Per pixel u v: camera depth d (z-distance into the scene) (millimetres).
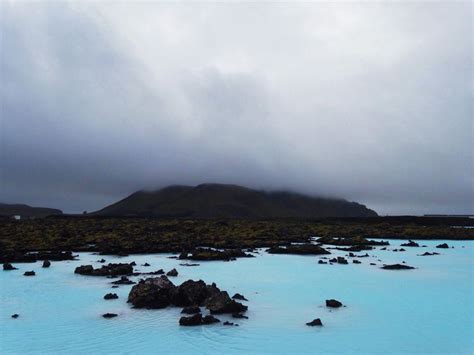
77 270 30312
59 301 22172
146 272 30453
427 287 26219
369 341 16172
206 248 44125
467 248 50188
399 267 33406
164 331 17109
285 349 15328
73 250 43500
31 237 50469
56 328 17719
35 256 37281
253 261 37125
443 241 59594
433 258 40469
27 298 22875
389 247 50188
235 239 53906
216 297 20125
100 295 23406
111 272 29391
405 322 18641
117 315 19297
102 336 16703
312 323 18078
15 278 28453
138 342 16016
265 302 22109
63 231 57438
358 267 34094
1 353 15133
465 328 17844
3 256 36438
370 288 25875
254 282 27594
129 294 21984
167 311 19969
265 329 17422
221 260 37375
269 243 50031
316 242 54938
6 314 19875
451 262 37656
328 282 27734
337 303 21250
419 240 60750
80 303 21703
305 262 36625
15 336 16844
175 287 21609
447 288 25969
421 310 20688
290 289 25422
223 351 15219
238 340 16156
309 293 24359
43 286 25875
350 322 18562
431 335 16984
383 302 22250
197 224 73938
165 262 36188
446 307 21297
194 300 20609
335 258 38500
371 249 47438
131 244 44906
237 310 19859
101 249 43625
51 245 45125
